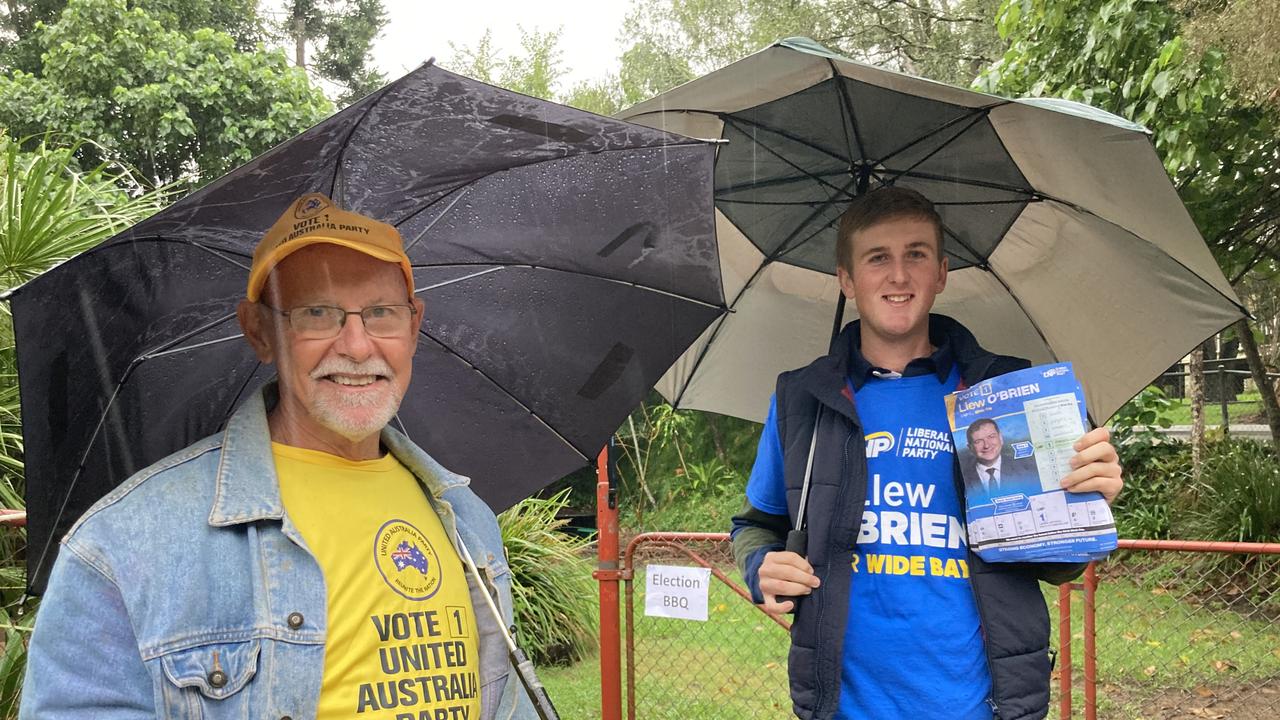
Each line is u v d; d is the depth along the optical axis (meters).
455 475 1.61
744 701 4.56
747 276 2.56
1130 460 7.52
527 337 1.82
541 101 1.22
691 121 2.12
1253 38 3.17
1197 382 7.29
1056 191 2.10
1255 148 3.54
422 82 1.15
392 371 1.45
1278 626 5.22
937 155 2.14
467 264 1.73
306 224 1.35
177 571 1.23
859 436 1.94
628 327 1.80
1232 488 6.43
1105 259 2.18
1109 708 4.51
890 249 1.98
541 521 5.78
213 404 1.63
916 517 1.89
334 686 1.29
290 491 1.38
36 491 1.43
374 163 1.36
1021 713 1.77
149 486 1.28
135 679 1.19
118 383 1.46
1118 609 5.38
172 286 1.41
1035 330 2.41
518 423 1.89
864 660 1.86
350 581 1.35
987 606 1.80
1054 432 1.74
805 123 2.10
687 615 3.18
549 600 5.35
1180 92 3.29
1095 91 3.36
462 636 1.45
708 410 2.75
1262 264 4.97
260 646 1.25
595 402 1.86
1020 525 1.74
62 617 1.19
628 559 3.35
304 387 1.40
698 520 6.48
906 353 2.06
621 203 1.56
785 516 2.13
